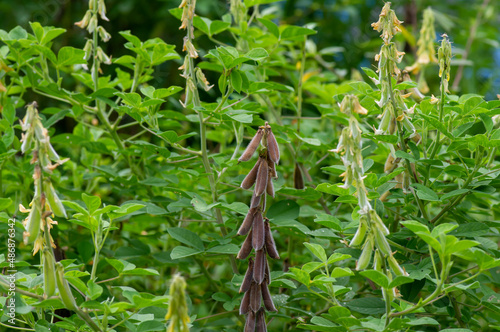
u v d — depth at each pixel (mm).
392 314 2105
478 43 4461
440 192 2449
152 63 2510
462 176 2322
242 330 2436
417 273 2197
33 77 2496
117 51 4355
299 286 2447
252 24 3869
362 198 2072
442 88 2262
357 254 2307
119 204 2834
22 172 2488
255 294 2137
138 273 2180
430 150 2404
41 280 2166
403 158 2260
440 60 2252
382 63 2199
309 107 3910
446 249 2045
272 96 2822
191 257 2457
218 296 2324
